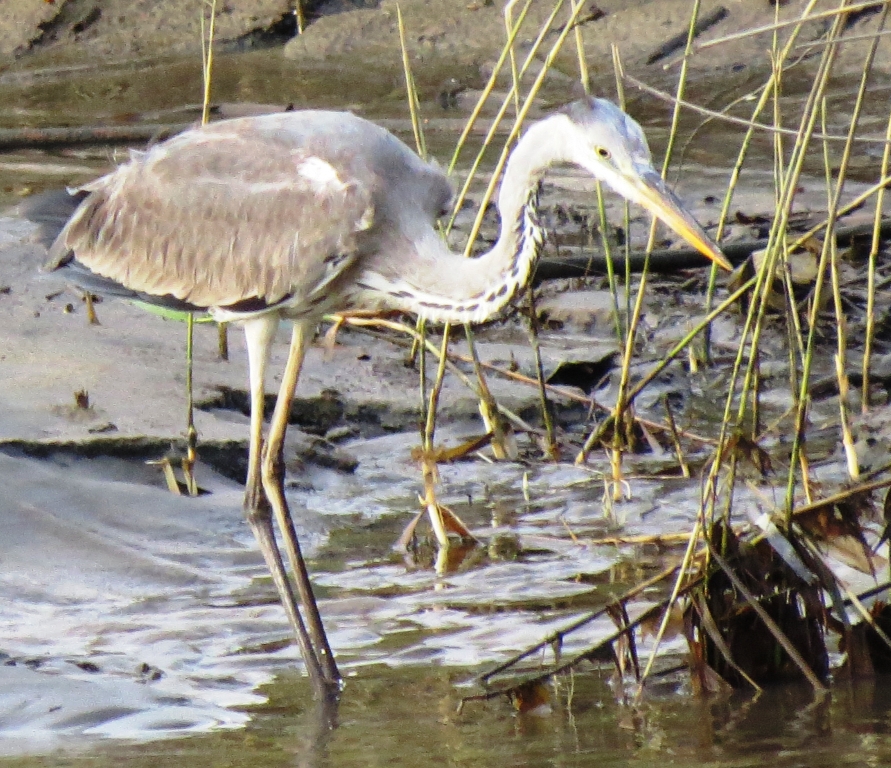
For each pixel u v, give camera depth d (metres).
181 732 7.67
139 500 10.93
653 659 8.18
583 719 7.77
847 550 8.23
